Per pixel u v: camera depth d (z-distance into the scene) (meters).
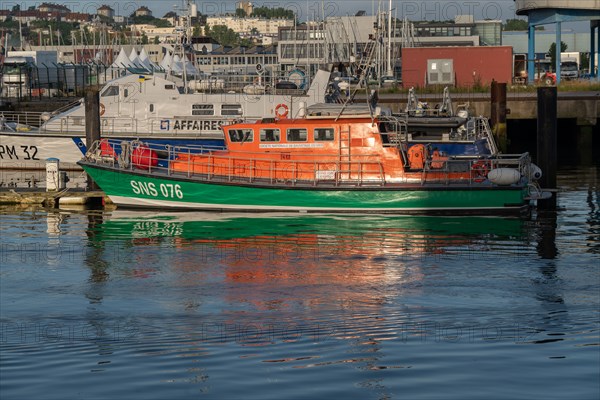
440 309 16.66
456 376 12.73
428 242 23.31
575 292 17.92
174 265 20.77
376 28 50.38
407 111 32.38
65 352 13.98
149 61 70.94
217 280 19.25
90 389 12.30
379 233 24.52
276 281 19.09
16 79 69.06
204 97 35.75
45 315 16.44
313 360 13.52
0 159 38.34
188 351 14.01
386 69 72.44
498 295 17.73
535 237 24.05
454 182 26.97
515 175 26.39
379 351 13.93
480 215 26.83
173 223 26.14
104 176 28.52
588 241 23.41
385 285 18.67
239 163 27.78
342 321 15.82
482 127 35.91
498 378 12.62
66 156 38.06
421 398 11.91
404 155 27.28
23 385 12.48
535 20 62.12
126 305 17.16
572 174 38.12
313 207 27.28
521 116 48.25
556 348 14.01
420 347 14.13
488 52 63.81
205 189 27.73
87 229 25.48
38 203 30.14
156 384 12.48
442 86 59.03
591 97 47.88
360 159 27.08
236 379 12.66
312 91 36.09
